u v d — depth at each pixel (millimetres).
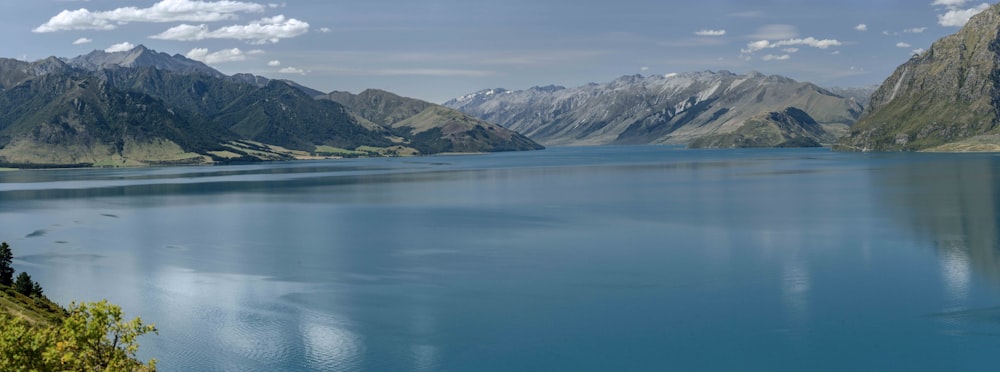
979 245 157750
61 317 98250
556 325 108250
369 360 95625
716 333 104000
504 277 136625
